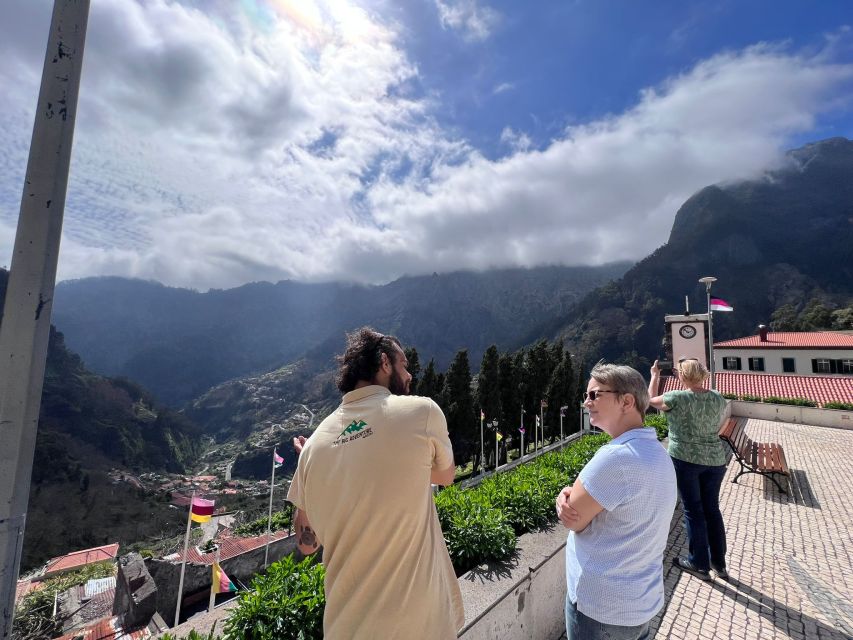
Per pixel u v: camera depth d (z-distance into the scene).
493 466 31.77
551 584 3.17
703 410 3.99
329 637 1.32
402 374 1.79
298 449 1.86
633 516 1.76
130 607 9.30
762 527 5.43
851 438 11.55
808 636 3.23
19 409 1.42
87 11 1.71
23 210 1.50
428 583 1.34
